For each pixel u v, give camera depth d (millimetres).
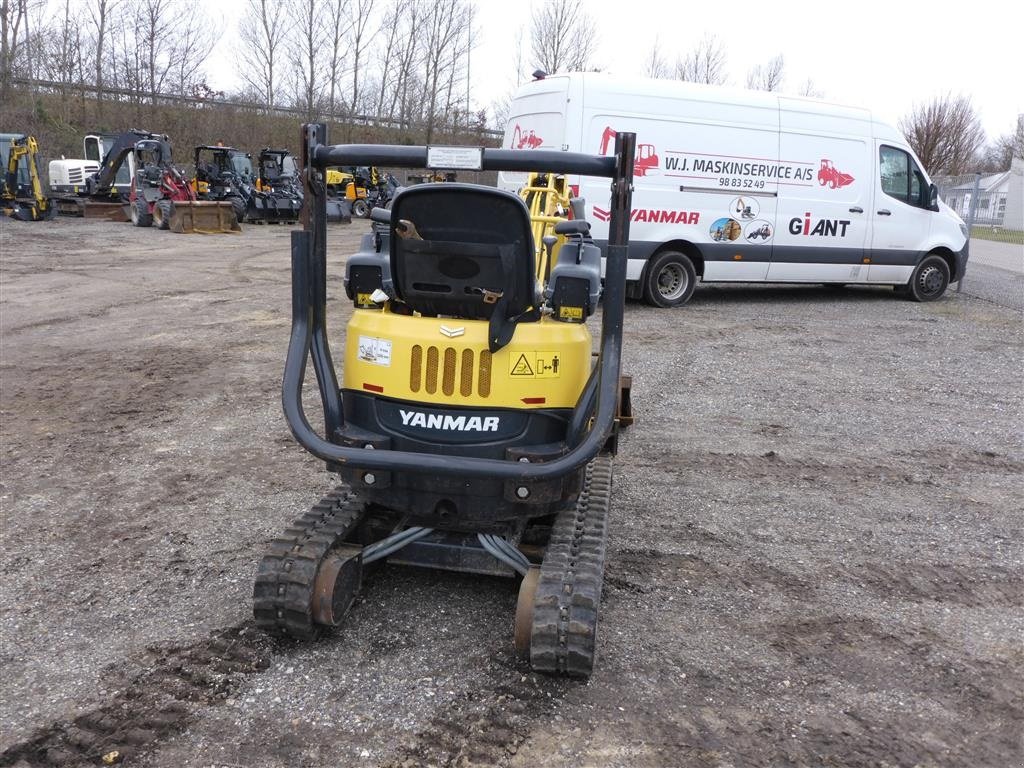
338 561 3490
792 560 4508
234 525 4730
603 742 2971
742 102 11820
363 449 3352
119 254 17500
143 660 3396
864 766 2910
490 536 3652
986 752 3010
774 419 6984
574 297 3561
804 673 3467
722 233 12047
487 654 3494
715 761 2900
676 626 3799
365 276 3721
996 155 55750
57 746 2883
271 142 40844
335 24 42719
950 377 8500
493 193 3160
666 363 8805
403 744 2930
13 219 25203
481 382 3439
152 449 5965
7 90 36938
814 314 12141
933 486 5609
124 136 24641
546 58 42031
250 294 12664
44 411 6816
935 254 13719
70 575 4125
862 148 12680
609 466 4629
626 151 3209
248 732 2977
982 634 3820
